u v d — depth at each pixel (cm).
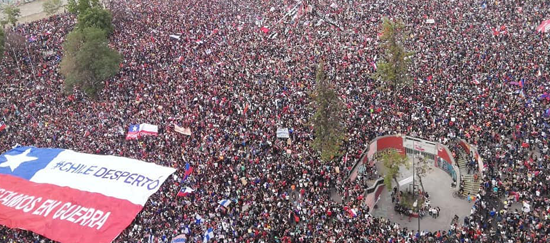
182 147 6775
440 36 9500
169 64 9669
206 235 5072
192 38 10756
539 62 8225
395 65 7469
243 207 5675
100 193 5622
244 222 5366
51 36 11675
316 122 6381
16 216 5422
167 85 8725
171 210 5538
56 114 8112
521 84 7550
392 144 7025
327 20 10881
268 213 5494
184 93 8338
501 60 8412
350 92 7912
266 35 10556
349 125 7119
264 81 8500
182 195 5722
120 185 5722
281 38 10319
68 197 5612
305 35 10269
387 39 7612
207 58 9688
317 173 6234
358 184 6172
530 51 8619
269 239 5153
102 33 9225
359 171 6575
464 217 5878
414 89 7831
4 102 8669
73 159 6256
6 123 7956
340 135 6456
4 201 5650
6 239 5278
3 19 14925
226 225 5256
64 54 10025
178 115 7612
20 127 7725
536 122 6788
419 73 8294
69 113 8056
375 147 6956
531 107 7112
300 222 5484
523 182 5847
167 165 6375
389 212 6147
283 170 6256
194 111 7675
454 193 6356
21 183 5922
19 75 9988
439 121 7025
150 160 6500
